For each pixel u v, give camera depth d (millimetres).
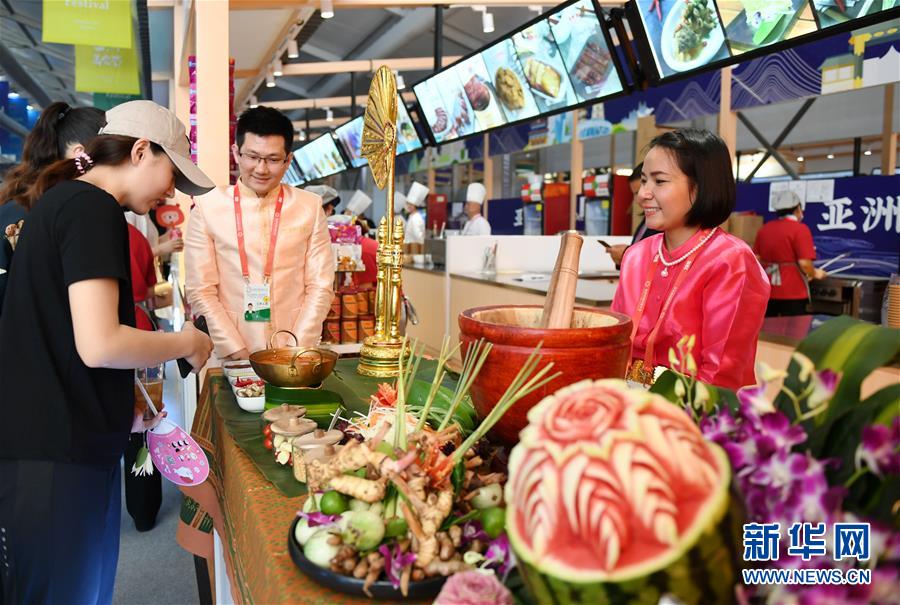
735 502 553
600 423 577
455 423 1044
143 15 4891
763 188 6742
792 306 5352
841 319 663
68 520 1410
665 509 533
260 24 6027
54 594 1420
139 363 1405
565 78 3896
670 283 1620
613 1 4961
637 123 7344
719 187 1546
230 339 2371
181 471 1562
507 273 6152
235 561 1232
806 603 525
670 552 525
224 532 1479
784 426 572
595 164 12391
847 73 5445
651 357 1646
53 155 2096
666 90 7379
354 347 2672
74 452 1410
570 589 540
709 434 626
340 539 793
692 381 729
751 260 1545
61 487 1396
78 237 1332
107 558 1709
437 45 5820
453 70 4832
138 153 1509
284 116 2529
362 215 6359
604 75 3607
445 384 1785
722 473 562
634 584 525
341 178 23875
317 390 1530
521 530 586
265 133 2436
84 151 1516
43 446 1382
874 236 5855
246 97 10195
